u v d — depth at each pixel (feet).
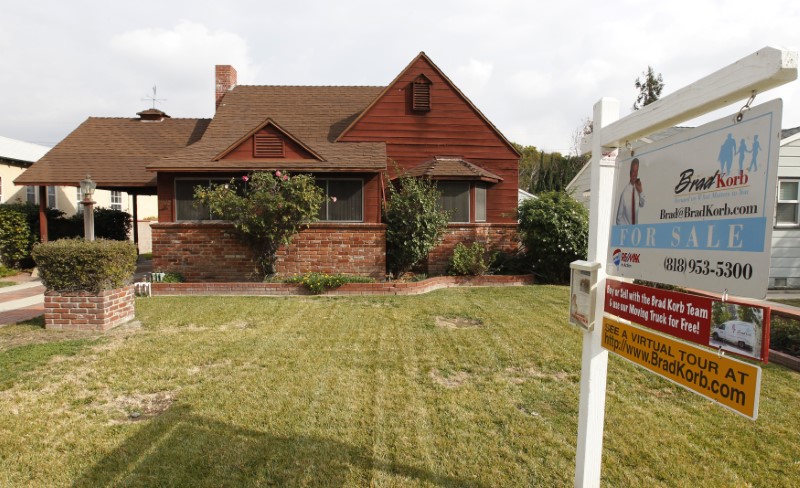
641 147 8.17
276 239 34.24
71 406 13.20
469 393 14.46
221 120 46.80
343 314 25.31
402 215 36.76
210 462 10.46
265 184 33.60
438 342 19.85
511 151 45.09
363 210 37.11
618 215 8.88
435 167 41.50
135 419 12.63
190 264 35.91
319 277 32.24
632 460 10.91
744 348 6.09
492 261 38.83
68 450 10.90
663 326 7.53
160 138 50.16
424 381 15.38
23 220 45.01
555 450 11.21
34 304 28.76
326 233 36.47
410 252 36.99
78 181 41.29
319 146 40.68
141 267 50.75
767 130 5.73
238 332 21.26
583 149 9.87
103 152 46.55
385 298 30.37
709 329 6.67
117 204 78.13
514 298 30.42
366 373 16.05
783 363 17.87
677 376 7.23
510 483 9.95
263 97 51.80
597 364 9.11
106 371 15.87
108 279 21.83
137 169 43.88
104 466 10.28
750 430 12.42
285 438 11.56
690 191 7.02
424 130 44.70
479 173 40.98
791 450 11.45
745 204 6.04
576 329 22.18
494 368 16.79
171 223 35.70
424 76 44.45
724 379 6.42
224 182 36.52
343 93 53.52
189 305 27.53
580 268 9.35
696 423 12.77
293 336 20.66
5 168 57.26
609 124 8.82
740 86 6.04
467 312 25.96
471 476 10.17
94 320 21.26
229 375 15.71
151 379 15.26
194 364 16.75
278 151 37.58
